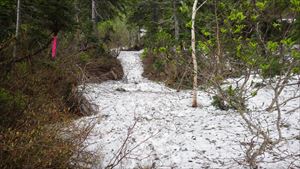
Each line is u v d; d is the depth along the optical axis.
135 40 38.03
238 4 6.64
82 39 19.58
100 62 21.28
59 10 12.29
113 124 9.88
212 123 9.77
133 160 6.77
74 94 11.16
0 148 4.58
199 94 15.69
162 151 7.34
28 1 11.94
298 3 4.98
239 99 6.08
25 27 11.77
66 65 13.19
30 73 9.19
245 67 6.08
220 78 6.38
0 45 7.59
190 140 8.10
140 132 8.98
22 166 4.63
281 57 5.57
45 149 5.02
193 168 6.30
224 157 6.83
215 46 6.73
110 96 15.23
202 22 9.79
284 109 10.91
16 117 5.94
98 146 7.55
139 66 26.03
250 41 5.93
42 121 5.89
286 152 6.82
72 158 5.70
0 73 7.49
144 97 15.21
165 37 10.74
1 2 10.82
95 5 25.89
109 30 29.55
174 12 19.84
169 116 11.16
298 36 6.44
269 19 5.84
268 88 13.86
